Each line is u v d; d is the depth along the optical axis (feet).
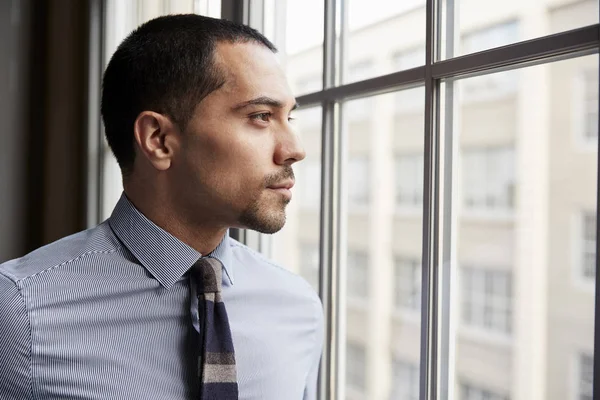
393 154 30.37
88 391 2.16
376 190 31.09
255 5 4.16
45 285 2.26
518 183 29.53
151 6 5.84
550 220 29.22
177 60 2.22
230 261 2.55
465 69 2.46
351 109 3.75
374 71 3.63
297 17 4.24
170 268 2.35
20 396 2.16
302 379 2.63
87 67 6.14
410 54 3.64
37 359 2.16
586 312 28.68
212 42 2.21
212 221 2.33
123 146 2.42
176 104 2.23
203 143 2.20
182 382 2.26
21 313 2.18
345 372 3.85
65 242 2.53
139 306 2.32
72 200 6.31
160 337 2.31
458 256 2.85
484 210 30.12
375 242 31.24
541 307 29.55
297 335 2.68
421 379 2.74
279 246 4.62
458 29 2.78
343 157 3.74
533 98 28.30
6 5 6.15
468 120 30.42
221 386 2.15
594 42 1.92
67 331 2.22
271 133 2.26
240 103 2.17
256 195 2.22
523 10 3.84
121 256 2.40
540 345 28.91
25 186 6.36
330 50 3.67
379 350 30.81
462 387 29.32
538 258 29.37
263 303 2.64
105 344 2.24
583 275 28.48
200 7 4.90
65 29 6.28
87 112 6.15
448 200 2.78
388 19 3.78
